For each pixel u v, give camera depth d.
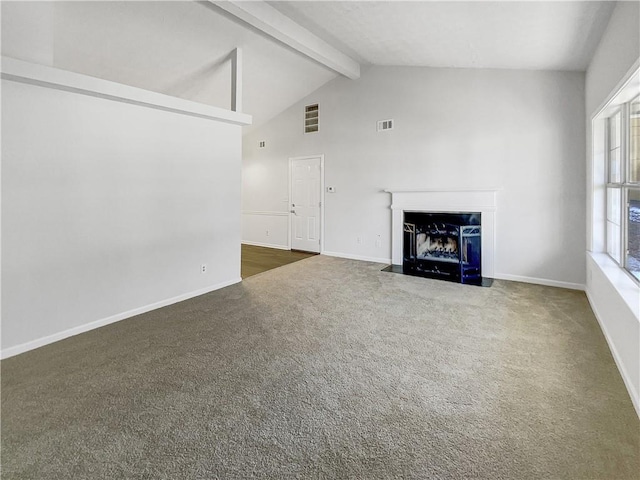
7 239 2.46
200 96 5.01
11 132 2.45
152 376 2.17
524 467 1.45
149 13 3.33
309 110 6.38
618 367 2.24
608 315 2.64
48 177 2.65
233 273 4.38
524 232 4.36
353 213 5.94
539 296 3.80
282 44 4.39
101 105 2.96
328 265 5.48
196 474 1.42
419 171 5.12
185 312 3.35
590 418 1.75
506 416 1.78
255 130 7.29
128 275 3.22
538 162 4.22
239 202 4.41
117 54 3.70
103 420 1.75
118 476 1.41
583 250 4.02
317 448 1.56
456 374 2.19
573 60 3.57
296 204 6.79
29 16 2.64
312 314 3.28
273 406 1.87
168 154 3.53
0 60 2.27
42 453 1.52
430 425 1.71
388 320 3.12
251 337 2.77
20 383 2.09
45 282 2.66
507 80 4.35
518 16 2.74
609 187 3.38
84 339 2.73
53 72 2.53
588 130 3.68
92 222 2.94
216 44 4.07
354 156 5.83
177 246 3.66
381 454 1.53
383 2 3.04
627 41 2.23
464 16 2.95
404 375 2.18
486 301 3.65
